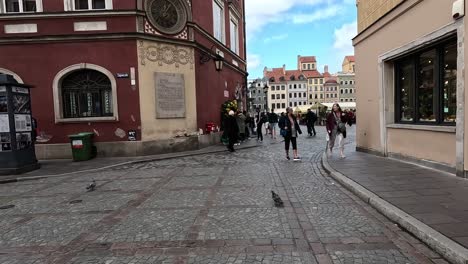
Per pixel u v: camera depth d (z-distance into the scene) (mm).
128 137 13945
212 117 17938
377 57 11234
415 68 9453
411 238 4461
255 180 8641
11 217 6125
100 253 4328
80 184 9023
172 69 14992
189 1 15609
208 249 4336
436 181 7012
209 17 18109
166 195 7348
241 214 5766
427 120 8984
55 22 13695
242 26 25391
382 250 4117
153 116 14375
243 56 25656
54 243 4750
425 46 8500
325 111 41625
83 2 14047
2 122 10664
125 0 13867
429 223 4555
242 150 15812
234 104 19750
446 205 5340
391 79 10812
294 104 119562
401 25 9547
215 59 18312
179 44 15172
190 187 8078
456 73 7668
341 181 7809
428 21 8250
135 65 13883
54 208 6633
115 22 13844
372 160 10492
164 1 14742
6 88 10594
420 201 5625
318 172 9539
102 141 13961
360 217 5395
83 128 13938
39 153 13812
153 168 11297
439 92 8281
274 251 4203
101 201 7039
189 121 15602
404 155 9922
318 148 15648
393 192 6309
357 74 13172
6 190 8711
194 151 15211
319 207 6047
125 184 8750
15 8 13836
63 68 13742
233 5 22500
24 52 13672
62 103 14023
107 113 14242
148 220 5617
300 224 5168
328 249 4207
